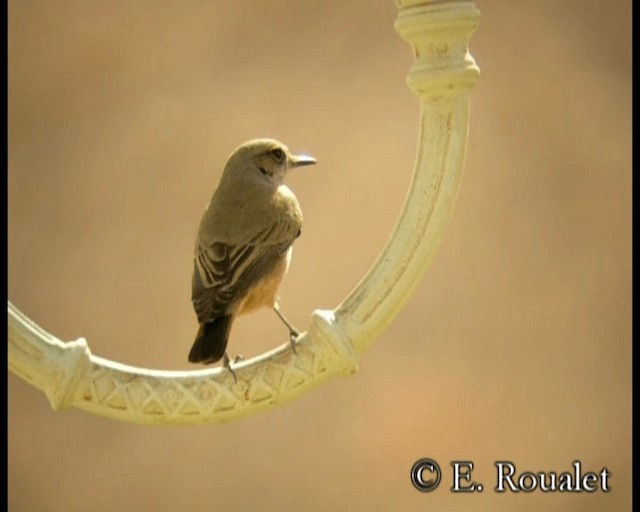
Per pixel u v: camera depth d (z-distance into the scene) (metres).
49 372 6.08
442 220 6.05
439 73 5.96
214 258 7.66
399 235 6.09
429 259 6.09
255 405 6.17
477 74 6.02
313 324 6.16
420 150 6.07
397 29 6.05
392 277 6.09
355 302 6.14
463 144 6.04
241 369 6.18
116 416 6.18
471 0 6.03
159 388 6.14
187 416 6.16
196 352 7.40
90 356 6.16
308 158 8.30
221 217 7.77
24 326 6.14
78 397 6.12
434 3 5.97
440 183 6.03
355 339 6.12
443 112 6.00
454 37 5.98
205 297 7.59
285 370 6.15
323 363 6.14
